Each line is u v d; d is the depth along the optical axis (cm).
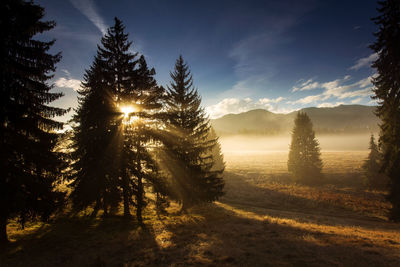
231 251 845
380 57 1470
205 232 1167
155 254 850
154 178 1488
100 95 1308
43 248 943
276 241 986
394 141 1470
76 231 1169
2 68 880
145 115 1385
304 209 2634
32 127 970
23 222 988
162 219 1473
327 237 1065
